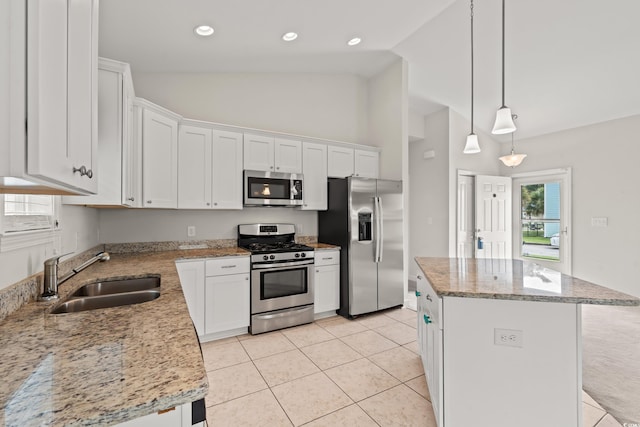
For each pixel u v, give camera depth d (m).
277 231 3.71
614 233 4.02
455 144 4.89
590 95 3.67
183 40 2.73
